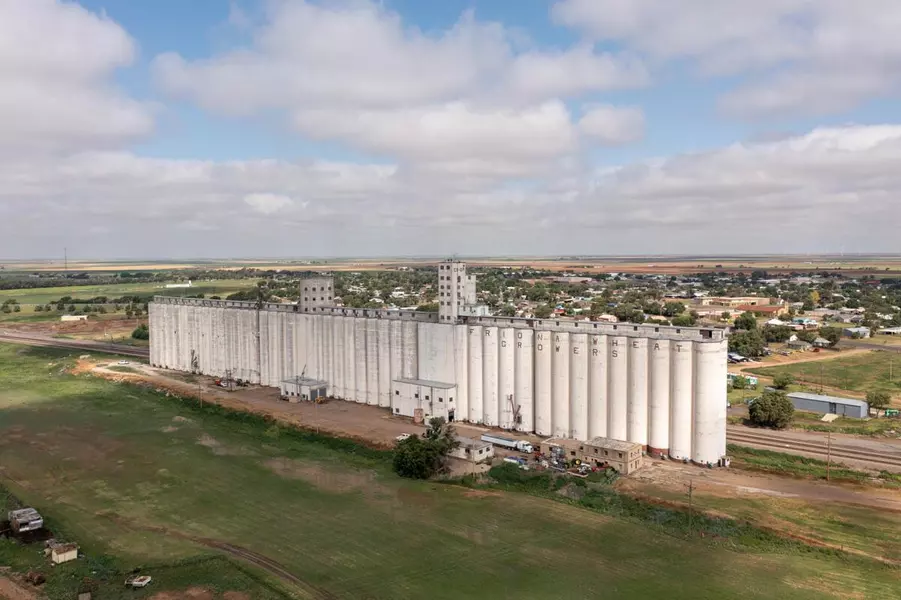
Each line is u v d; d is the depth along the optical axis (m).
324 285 165.75
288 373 165.50
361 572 70.56
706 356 100.31
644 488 92.44
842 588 65.50
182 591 66.31
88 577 68.94
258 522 84.69
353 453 114.81
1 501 91.31
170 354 199.38
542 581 67.88
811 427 124.69
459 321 135.00
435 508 88.75
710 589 65.69
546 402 118.44
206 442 122.56
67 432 128.88
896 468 100.62
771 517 82.31
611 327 116.56
